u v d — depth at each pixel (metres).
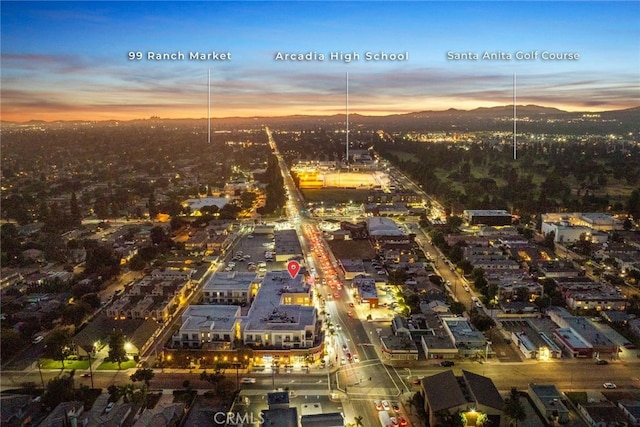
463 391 160.62
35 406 166.50
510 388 175.00
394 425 154.12
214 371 187.75
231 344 196.62
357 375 185.00
